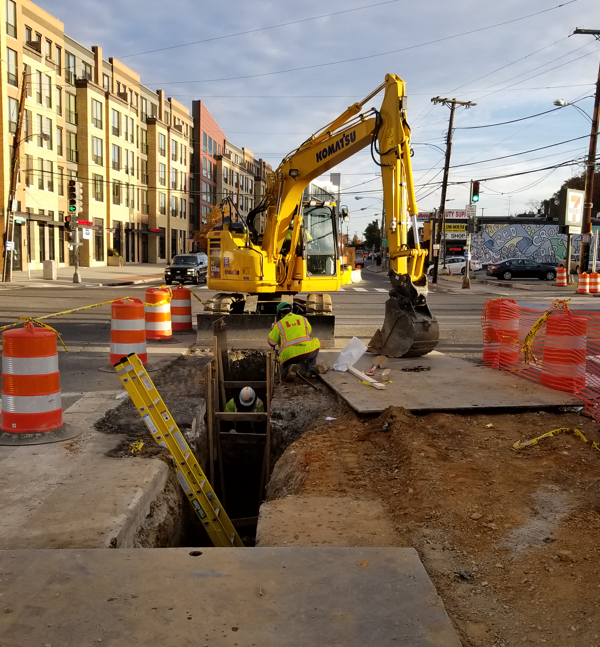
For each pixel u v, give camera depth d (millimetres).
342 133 10320
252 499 7574
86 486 4293
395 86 9039
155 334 11422
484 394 7102
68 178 45438
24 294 23625
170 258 63594
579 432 5551
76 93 46656
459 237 60906
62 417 5953
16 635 2453
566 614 2801
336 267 12594
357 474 4840
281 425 6898
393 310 9758
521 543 3512
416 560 3125
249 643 2424
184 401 6789
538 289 30422
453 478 4508
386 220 9422
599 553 3350
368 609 2674
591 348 9867
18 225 37812
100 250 50031
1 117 34969
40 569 2979
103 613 2607
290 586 2850
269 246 12297
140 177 58000
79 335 12438
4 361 5297
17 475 4496
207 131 73562
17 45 36750
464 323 15531
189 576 2920
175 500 4891
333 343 11461
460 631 2682
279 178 11867
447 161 37312
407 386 7578
